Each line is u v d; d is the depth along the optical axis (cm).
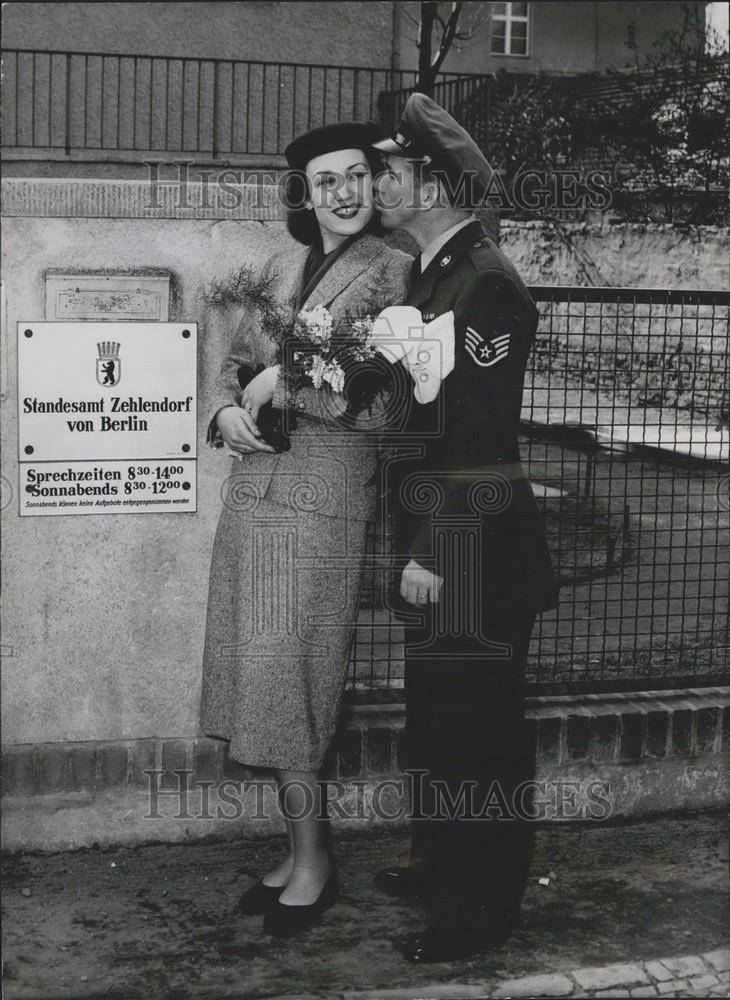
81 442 316
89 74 758
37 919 296
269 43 757
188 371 315
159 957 283
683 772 354
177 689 331
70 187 305
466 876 303
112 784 329
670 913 306
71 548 321
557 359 372
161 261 310
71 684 327
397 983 277
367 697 352
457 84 615
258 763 300
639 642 417
